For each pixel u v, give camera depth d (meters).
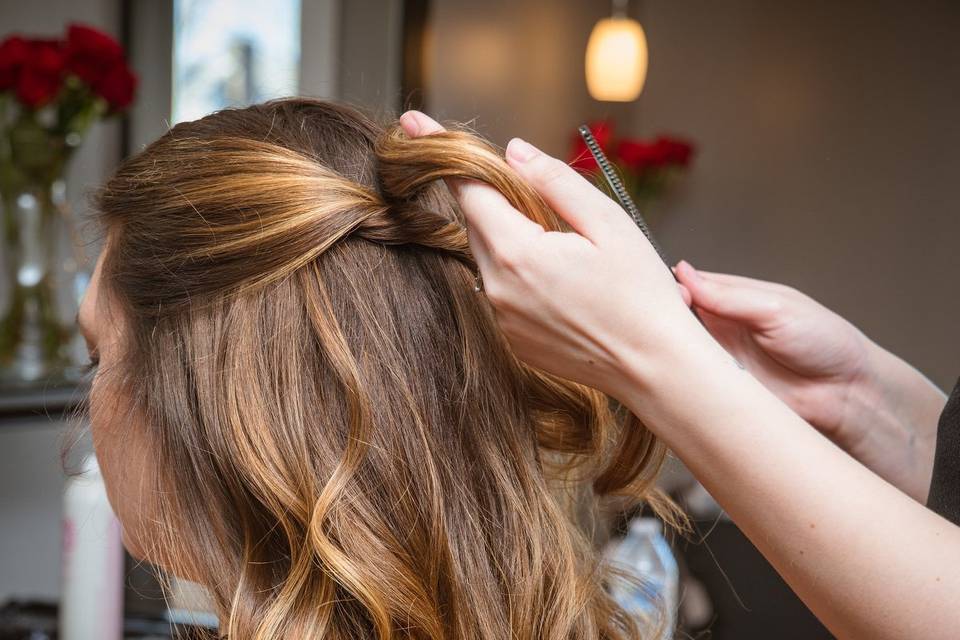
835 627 0.48
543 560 0.63
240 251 0.58
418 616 0.58
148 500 0.62
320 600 0.57
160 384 0.60
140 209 0.62
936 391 0.79
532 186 0.51
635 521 1.12
